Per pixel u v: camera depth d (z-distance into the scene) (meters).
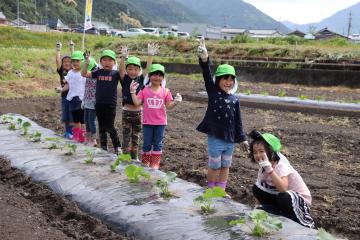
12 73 13.00
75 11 84.81
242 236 2.80
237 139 4.26
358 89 15.12
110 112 5.39
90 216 3.49
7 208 3.67
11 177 4.50
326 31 49.44
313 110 9.88
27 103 9.89
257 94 12.71
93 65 5.99
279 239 2.74
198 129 4.23
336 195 4.57
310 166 5.73
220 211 3.21
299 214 3.33
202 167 5.45
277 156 3.49
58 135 5.95
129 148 5.18
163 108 4.84
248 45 20.72
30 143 5.42
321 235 2.53
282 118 9.25
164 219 3.16
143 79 5.13
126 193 3.63
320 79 16.05
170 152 6.20
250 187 4.75
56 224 3.43
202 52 4.12
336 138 7.28
